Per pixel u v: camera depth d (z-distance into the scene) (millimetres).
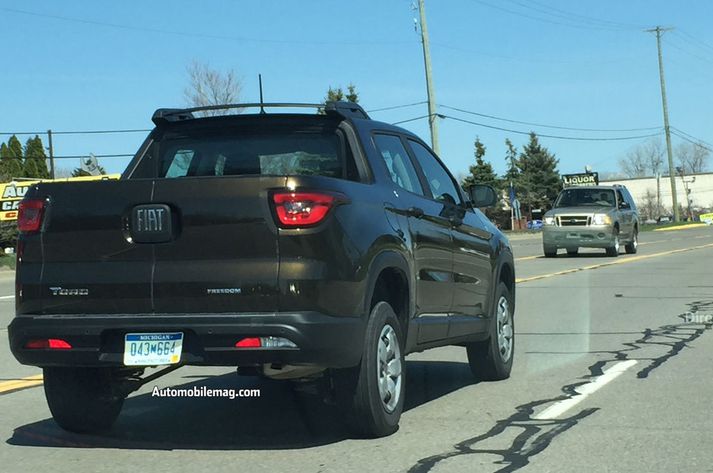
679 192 140750
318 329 5047
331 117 6258
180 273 5137
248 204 5102
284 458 5379
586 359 9039
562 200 28641
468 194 8133
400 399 6004
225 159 6477
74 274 5301
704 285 17156
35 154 76625
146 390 7840
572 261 25734
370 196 5766
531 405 6855
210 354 5070
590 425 6117
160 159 6656
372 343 5562
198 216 5145
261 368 5441
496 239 8109
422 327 6391
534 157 88438
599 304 14250
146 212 5207
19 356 5395
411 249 6148
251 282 5051
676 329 11180
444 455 5371
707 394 7125
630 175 144250
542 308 13883
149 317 5160
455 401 7090
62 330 5246
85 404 5941
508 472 4980
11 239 45781
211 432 6145
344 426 5895
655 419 6270
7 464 5348
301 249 5078
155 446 5758
